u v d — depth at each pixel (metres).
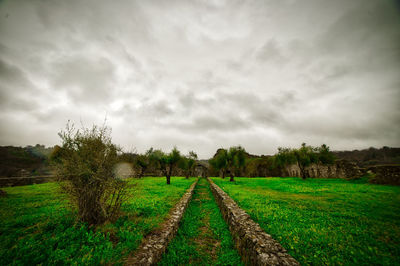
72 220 5.26
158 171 39.75
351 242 4.35
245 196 11.02
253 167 49.38
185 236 5.45
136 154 6.12
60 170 5.10
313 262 3.52
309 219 6.23
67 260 3.10
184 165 33.81
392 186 16.42
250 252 3.67
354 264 3.43
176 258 4.04
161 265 3.68
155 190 13.48
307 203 8.96
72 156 5.10
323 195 11.62
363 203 8.89
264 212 7.17
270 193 12.55
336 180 23.72
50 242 3.78
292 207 8.07
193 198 12.31
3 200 9.23
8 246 3.81
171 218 5.99
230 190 13.99
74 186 5.17
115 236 4.34
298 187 16.23
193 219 7.17
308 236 4.73
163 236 4.45
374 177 19.70
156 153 29.12
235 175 52.47
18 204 8.14
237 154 26.45
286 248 4.12
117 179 5.54
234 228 5.21
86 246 3.62
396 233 4.95
